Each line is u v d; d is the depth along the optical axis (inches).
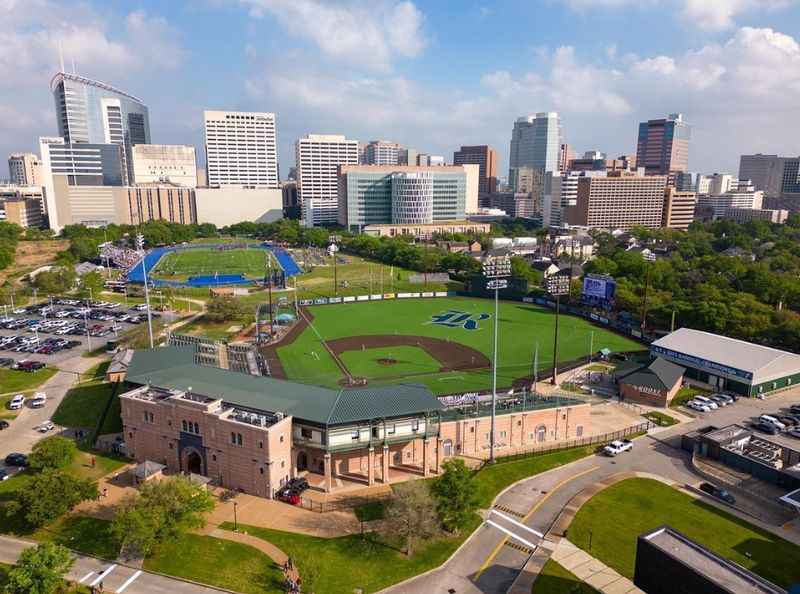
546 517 3186.5
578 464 3828.7
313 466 3644.2
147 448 3730.3
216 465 3469.5
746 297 7175.2
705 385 5339.6
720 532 3056.1
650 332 7160.4
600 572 2719.0
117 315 7795.3
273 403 3553.2
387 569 2721.5
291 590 2536.9
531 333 7263.8
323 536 2957.7
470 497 3006.9
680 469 3767.2
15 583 2363.4
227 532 2972.4
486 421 3993.6
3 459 3806.6
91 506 3211.1
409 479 3575.3
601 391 5211.6
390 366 5890.8
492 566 2768.2
